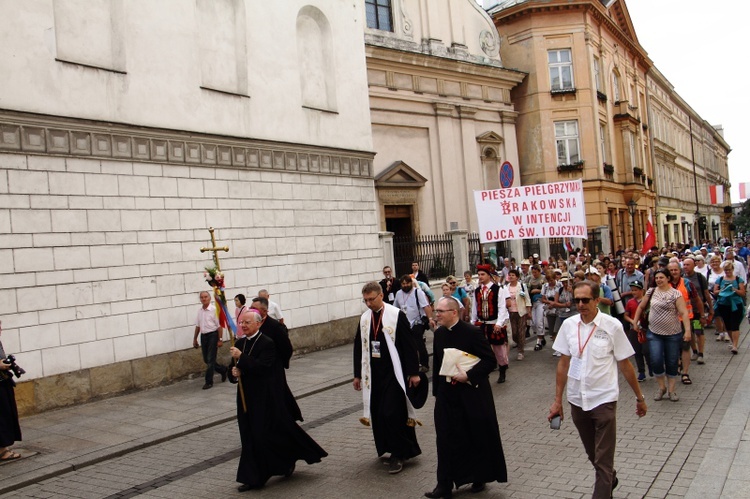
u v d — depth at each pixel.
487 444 5.87
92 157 11.16
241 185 13.84
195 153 12.95
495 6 32.84
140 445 8.31
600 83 33.78
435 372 6.13
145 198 11.95
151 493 6.57
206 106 13.28
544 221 12.71
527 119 30.56
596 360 5.38
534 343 15.63
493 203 13.12
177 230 12.45
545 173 30.16
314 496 6.19
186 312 12.47
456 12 25.95
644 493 5.71
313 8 16.20
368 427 8.63
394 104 23.22
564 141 30.80
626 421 8.11
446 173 24.62
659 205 47.53
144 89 12.13
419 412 9.32
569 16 30.67
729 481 5.82
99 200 11.23
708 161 74.62
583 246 28.98
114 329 11.26
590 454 5.48
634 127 38.16
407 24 23.98
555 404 5.55
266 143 14.45
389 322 7.00
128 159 11.73
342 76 16.84
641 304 9.48
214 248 8.19
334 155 16.30
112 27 11.79
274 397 6.60
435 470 6.71
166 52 12.59
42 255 10.37
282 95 15.05
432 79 24.67
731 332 12.38
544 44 30.50
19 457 7.79
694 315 11.53
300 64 15.86
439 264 20.42
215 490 6.56
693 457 6.61
